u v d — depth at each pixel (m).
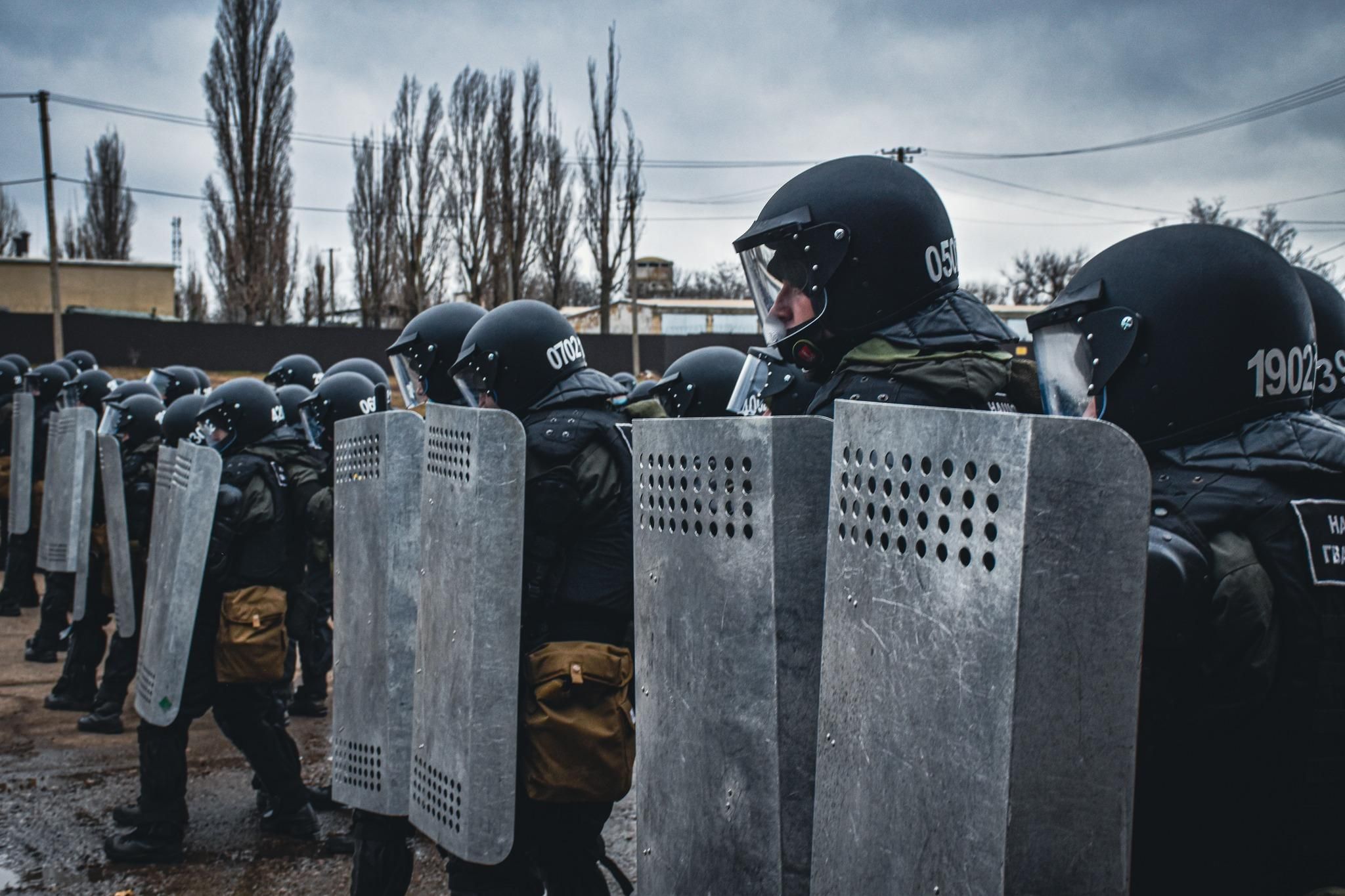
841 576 1.45
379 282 35.09
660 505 1.93
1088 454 1.13
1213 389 1.53
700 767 1.81
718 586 1.77
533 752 2.48
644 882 1.96
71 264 36.28
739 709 1.73
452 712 2.48
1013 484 1.14
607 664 2.53
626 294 40.81
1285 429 1.48
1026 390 2.07
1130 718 1.14
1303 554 1.39
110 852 3.78
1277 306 1.52
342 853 3.93
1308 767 1.42
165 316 37.19
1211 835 1.46
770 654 1.67
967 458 1.21
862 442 1.41
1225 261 1.54
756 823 1.69
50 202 25.45
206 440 4.27
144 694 3.91
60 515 6.77
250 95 33.94
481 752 2.40
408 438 2.81
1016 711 1.13
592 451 2.61
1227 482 1.46
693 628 1.83
